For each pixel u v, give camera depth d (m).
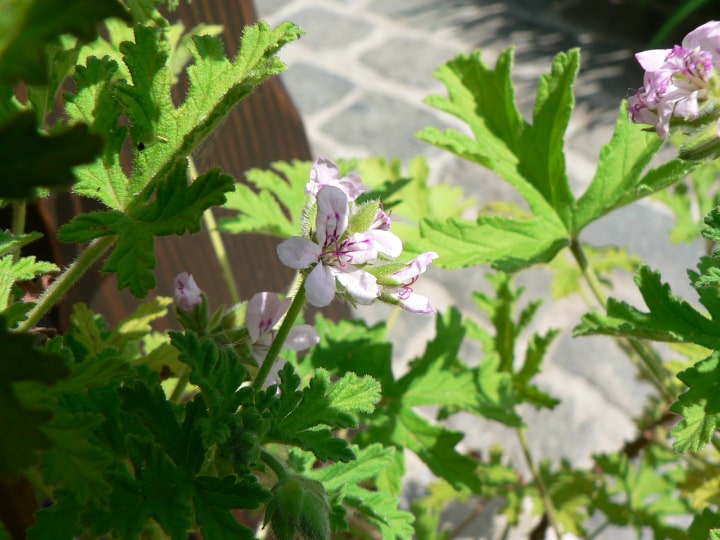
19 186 0.10
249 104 0.33
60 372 0.10
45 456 0.15
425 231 0.25
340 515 0.19
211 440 0.16
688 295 0.61
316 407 0.18
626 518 0.37
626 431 0.54
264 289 0.37
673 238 0.42
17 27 0.10
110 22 0.22
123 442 0.16
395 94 0.83
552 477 0.40
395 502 0.21
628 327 0.21
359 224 0.17
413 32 0.93
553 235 0.26
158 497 0.16
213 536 0.16
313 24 0.95
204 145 0.22
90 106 0.17
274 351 0.17
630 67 0.86
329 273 0.17
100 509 0.15
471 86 0.28
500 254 0.26
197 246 0.31
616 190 0.26
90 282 0.25
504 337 0.34
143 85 0.17
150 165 0.17
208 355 0.17
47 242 0.23
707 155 0.18
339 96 0.84
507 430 0.55
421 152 0.76
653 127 0.19
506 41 0.91
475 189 0.72
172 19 0.27
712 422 0.19
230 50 0.31
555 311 0.62
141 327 0.22
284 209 0.36
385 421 0.27
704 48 0.18
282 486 0.17
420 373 0.28
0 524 0.15
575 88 0.83
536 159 0.27
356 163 0.29
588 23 0.94
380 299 0.18
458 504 0.50
